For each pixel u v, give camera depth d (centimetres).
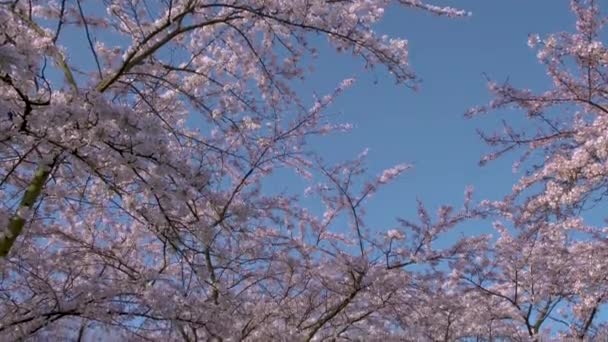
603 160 634
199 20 629
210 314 602
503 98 750
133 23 646
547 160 738
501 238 968
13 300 555
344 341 836
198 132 750
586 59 691
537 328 1008
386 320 873
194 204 544
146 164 473
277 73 699
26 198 509
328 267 834
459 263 913
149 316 571
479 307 980
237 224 596
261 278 828
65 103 438
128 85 618
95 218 764
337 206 938
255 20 644
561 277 962
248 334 772
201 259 653
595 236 866
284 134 879
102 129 442
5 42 393
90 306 540
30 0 565
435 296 894
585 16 693
